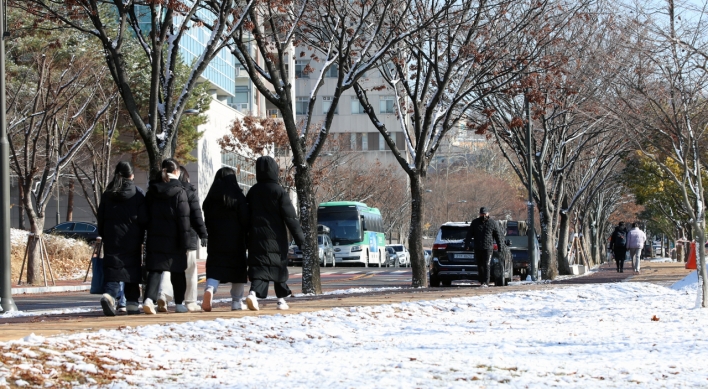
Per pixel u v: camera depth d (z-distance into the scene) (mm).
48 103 42688
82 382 10758
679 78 23266
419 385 9992
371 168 107875
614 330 16922
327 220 78938
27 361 11320
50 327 15281
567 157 51812
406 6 30312
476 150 160125
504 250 36219
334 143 91375
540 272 50281
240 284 19172
